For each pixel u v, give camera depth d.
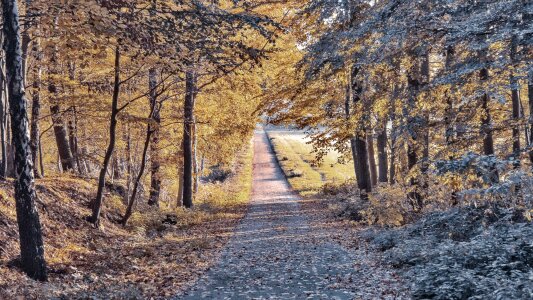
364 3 15.22
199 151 30.78
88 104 16.77
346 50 13.84
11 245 10.45
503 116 14.43
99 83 16.33
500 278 7.03
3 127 14.38
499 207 10.73
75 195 17.16
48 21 11.45
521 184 7.84
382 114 15.36
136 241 15.30
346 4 15.26
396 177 16.47
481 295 6.43
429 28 9.94
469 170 8.15
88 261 11.38
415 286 8.09
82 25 11.10
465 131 10.90
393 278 9.52
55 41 13.09
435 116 12.45
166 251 13.73
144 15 11.67
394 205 15.52
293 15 18.89
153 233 17.48
